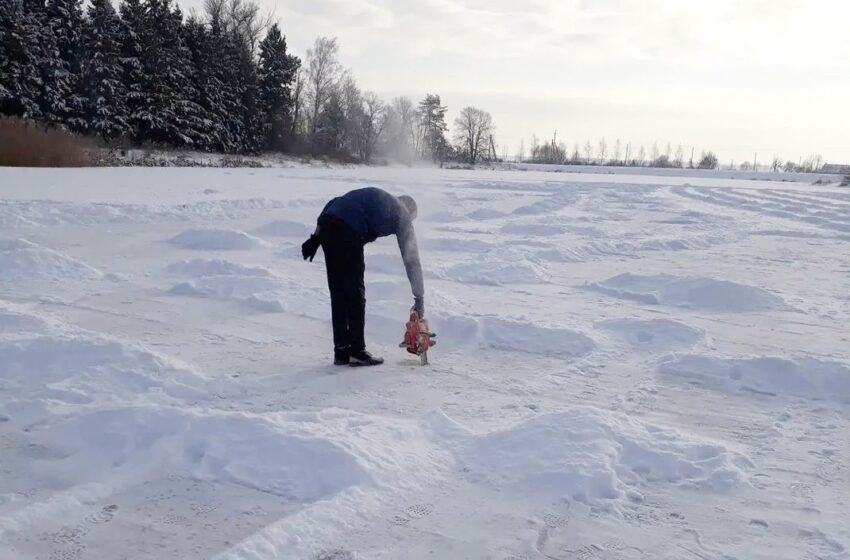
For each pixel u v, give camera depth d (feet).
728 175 266.57
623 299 27.55
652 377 17.62
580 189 100.83
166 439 12.23
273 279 26.50
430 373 17.53
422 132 290.35
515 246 39.70
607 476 11.35
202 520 10.21
